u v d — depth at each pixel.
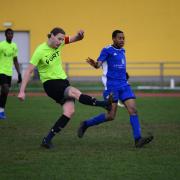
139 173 17.84
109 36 76.56
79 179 17.03
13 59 34.28
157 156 20.64
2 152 21.52
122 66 23.11
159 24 76.25
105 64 23.23
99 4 76.12
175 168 18.58
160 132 27.25
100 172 17.98
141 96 52.44
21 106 41.25
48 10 76.50
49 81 21.92
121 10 76.12
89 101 21.44
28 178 17.22
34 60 21.64
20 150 21.94
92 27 76.50
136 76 75.75
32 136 25.77
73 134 26.34
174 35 76.38
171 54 76.69
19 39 77.44
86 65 76.19
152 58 76.69
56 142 23.98
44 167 18.77
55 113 36.09
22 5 76.62
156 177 17.30
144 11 76.12
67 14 76.38
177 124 30.38
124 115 34.81
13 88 54.50
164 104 43.06
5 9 76.75
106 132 27.05
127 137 25.42
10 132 27.09
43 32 76.88
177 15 76.06
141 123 30.80
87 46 76.88
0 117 33.06
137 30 76.38
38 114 35.47
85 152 21.47
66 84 22.02
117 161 19.72
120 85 23.02
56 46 21.75
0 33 77.31
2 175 17.66
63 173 17.84
